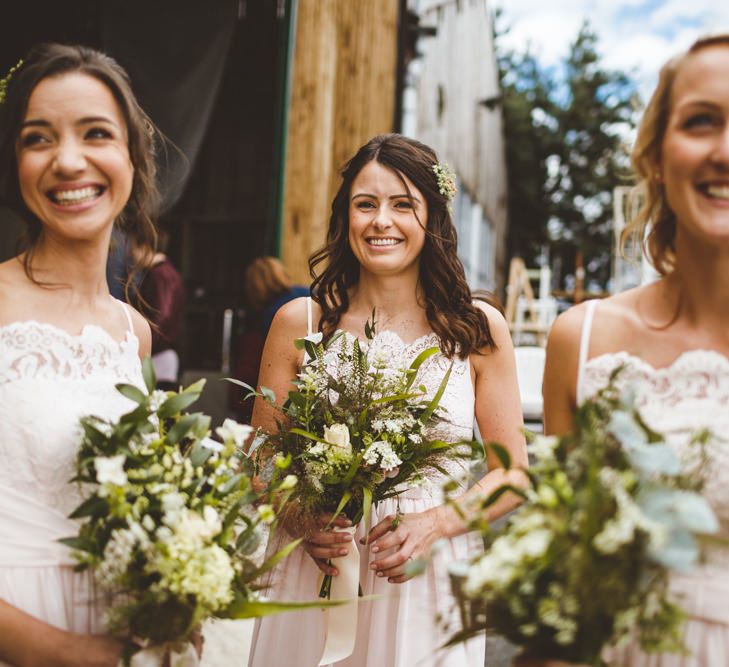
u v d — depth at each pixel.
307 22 5.84
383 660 2.19
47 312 1.73
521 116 27.89
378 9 6.15
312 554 2.14
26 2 5.29
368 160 2.35
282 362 2.43
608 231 30.48
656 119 1.60
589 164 30.61
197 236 7.45
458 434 2.23
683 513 1.19
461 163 14.73
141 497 1.50
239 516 1.60
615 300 1.76
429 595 2.15
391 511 2.24
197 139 5.48
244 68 7.17
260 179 7.31
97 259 1.80
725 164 1.46
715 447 1.48
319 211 5.87
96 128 1.69
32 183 1.67
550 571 1.26
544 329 9.21
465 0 14.40
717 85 1.47
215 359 7.41
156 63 5.43
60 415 1.62
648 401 1.61
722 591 1.50
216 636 3.44
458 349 2.34
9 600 1.56
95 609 1.62
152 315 4.41
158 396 1.62
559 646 1.31
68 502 1.63
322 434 2.14
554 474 1.34
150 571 1.44
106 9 5.39
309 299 2.48
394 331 2.39
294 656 2.25
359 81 6.15
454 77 13.37
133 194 1.93
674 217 1.70
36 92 1.67
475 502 1.42
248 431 1.64
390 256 2.32
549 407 1.83
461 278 2.38
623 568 1.22
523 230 30.83
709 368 1.58
